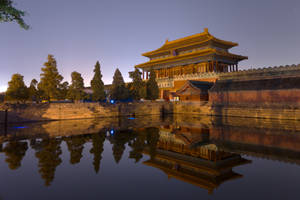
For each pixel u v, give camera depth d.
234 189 8.20
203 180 9.17
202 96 52.34
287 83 38.38
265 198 7.31
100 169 10.63
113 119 41.22
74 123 33.38
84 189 8.12
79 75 46.31
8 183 8.61
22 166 10.95
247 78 46.66
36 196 7.41
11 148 15.20
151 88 59.09
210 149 15.27
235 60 72.75
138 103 51.38
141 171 10.39
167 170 10.57
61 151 14.39
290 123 31.75
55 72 43.00
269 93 39.66
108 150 14.81
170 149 15.25
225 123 33.16
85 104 42.59
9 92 40.62
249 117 41.66
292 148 15.38
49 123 33.34
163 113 56.09
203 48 69.94
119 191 7.98
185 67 78.00
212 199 7.26
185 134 22.19
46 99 44.50
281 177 9.53
